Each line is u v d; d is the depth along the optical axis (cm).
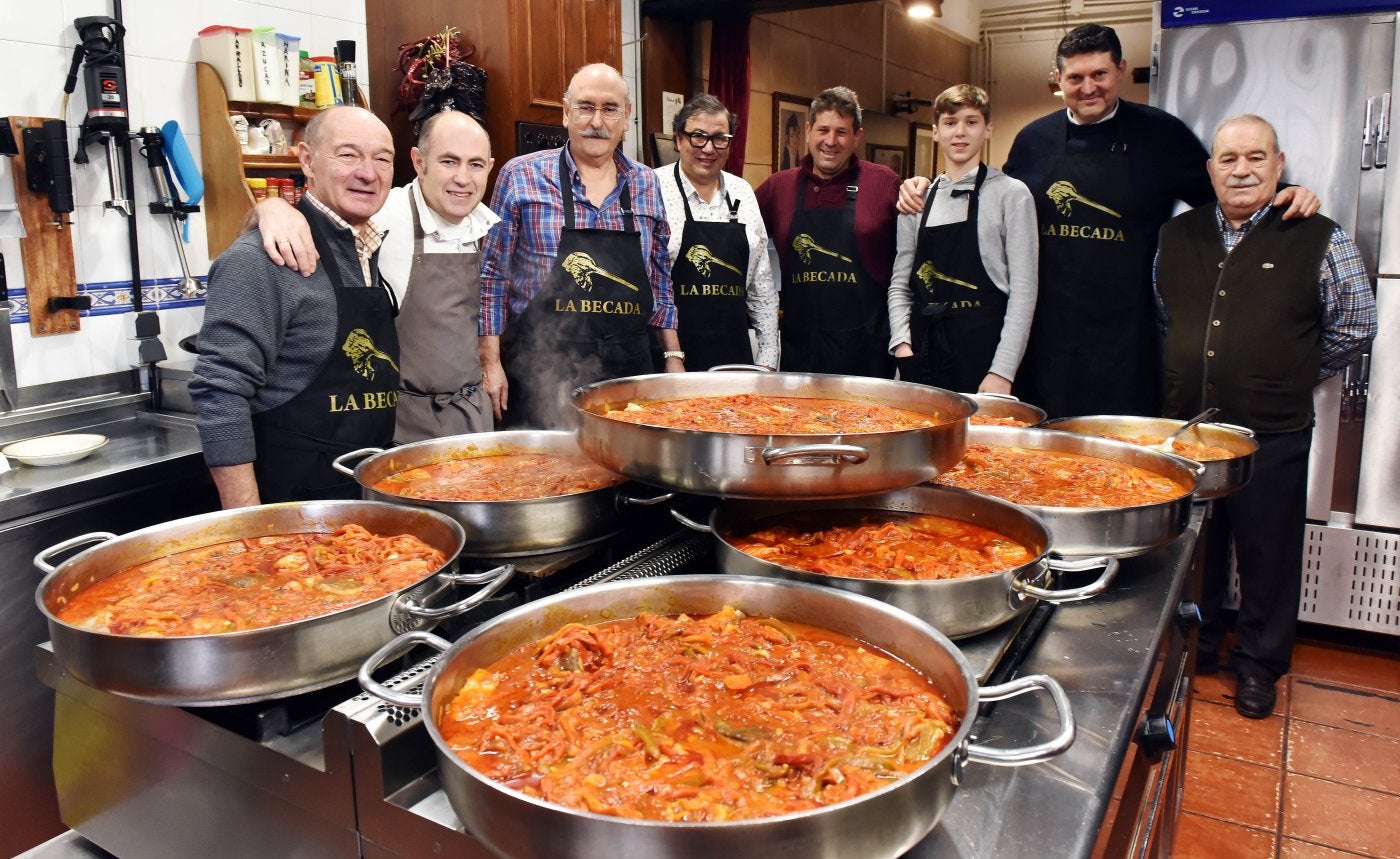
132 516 282
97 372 334
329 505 169
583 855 83
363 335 232
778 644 130
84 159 317
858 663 125
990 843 101
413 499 162
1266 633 343
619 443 159
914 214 380
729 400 220
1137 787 146
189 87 352
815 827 82
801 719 112
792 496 151
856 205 403
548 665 124
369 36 448
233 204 355
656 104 590
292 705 124
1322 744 326
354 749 110
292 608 137
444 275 291
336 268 230
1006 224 360
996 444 241
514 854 87
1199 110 378
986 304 368
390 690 111
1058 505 192
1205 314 338
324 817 116
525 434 218
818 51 750
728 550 150
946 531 178
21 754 257
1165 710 184
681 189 379
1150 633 152
